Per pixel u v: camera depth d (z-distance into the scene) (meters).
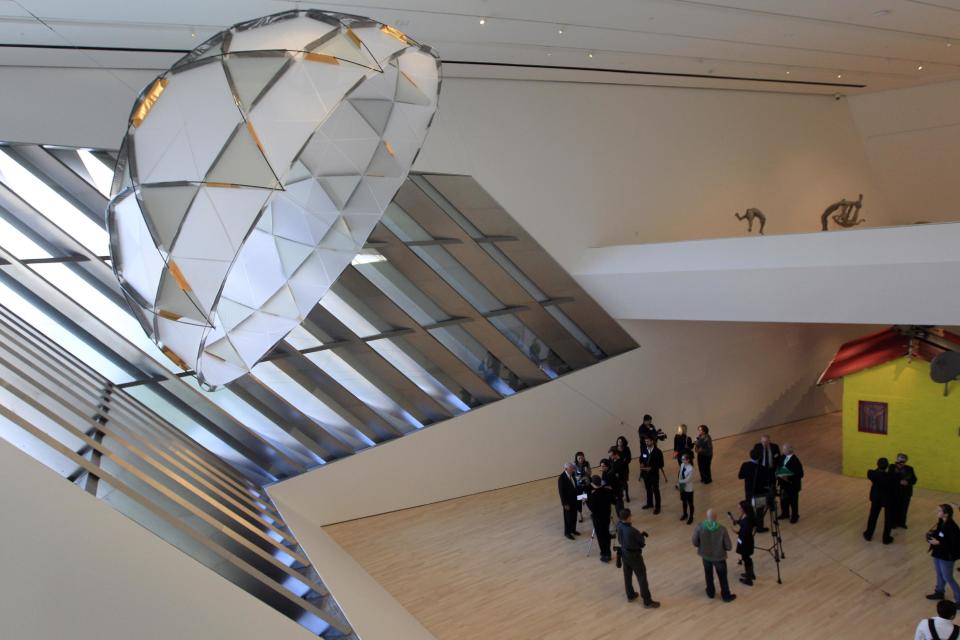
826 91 18.84
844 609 8.43
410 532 11.40
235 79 3.74
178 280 3.70
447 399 12.98
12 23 6.84
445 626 8.39
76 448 4.76
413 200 12.24
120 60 8.56
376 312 11.91
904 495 10.92
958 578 9.03
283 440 11.38
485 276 13.02
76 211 9.19
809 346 18.11
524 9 8.88
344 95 3.93
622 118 14.76
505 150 13.09
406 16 8.45
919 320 9.61
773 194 18.20
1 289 8.57
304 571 6.37
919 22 11.45
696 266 12.01
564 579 9.55
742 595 8.89
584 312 14.16
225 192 3.64
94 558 3.19
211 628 3.69
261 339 5.07
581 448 14.61
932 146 19.80
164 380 9.61
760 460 11.34
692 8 9.56
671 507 12.20
